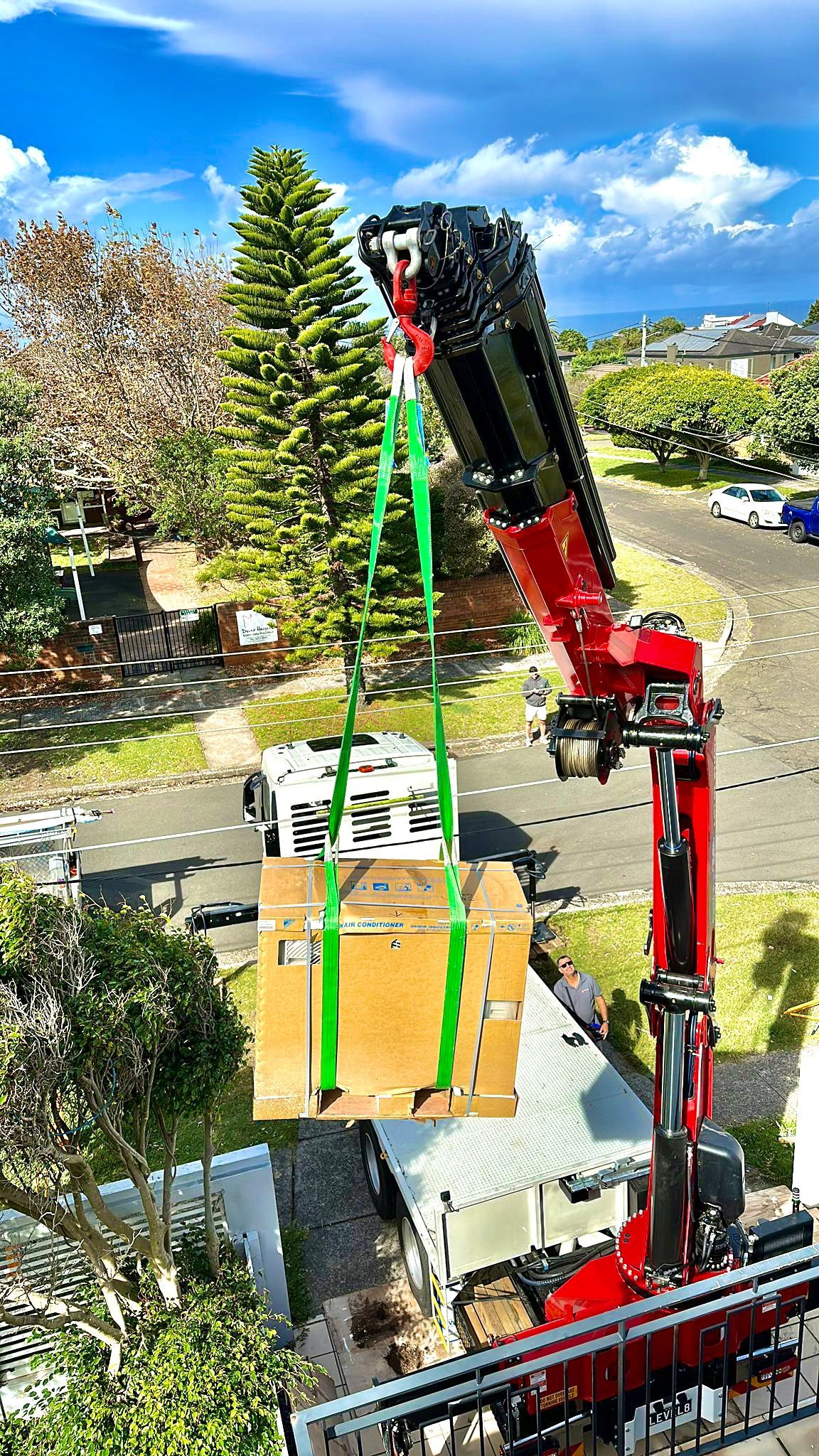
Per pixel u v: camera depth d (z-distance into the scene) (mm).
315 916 3373
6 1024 3947
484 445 3367
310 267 16656
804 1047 8922
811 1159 6824
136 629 21359
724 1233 4766
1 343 27266
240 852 13773
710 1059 4879
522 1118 6148
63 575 29062
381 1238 7277
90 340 26500
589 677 4145
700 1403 4004
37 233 26125
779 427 30797
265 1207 6086
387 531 18438
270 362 16922
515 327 3217
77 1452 4488
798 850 12609
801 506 26156
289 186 16219
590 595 3928
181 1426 4367
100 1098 4434
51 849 10305
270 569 18750
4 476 16969
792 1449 4266
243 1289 5250
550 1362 3506
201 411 25266
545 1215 5750
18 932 4246
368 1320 6535
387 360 2867
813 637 19609
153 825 14781
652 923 4562
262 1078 3514
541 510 3553
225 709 19297
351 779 8852
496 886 3689
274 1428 4609
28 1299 4559
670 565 24562
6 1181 4348
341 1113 3535
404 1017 3469
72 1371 4887
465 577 21391
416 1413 4789
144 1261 5480
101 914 5168
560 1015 7254
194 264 26062
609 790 14961
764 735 15797
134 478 25359
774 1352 4129
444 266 2695
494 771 15852
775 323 55219
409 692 19453
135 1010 4480
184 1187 5867
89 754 17422
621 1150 5801
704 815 4500
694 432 32438
